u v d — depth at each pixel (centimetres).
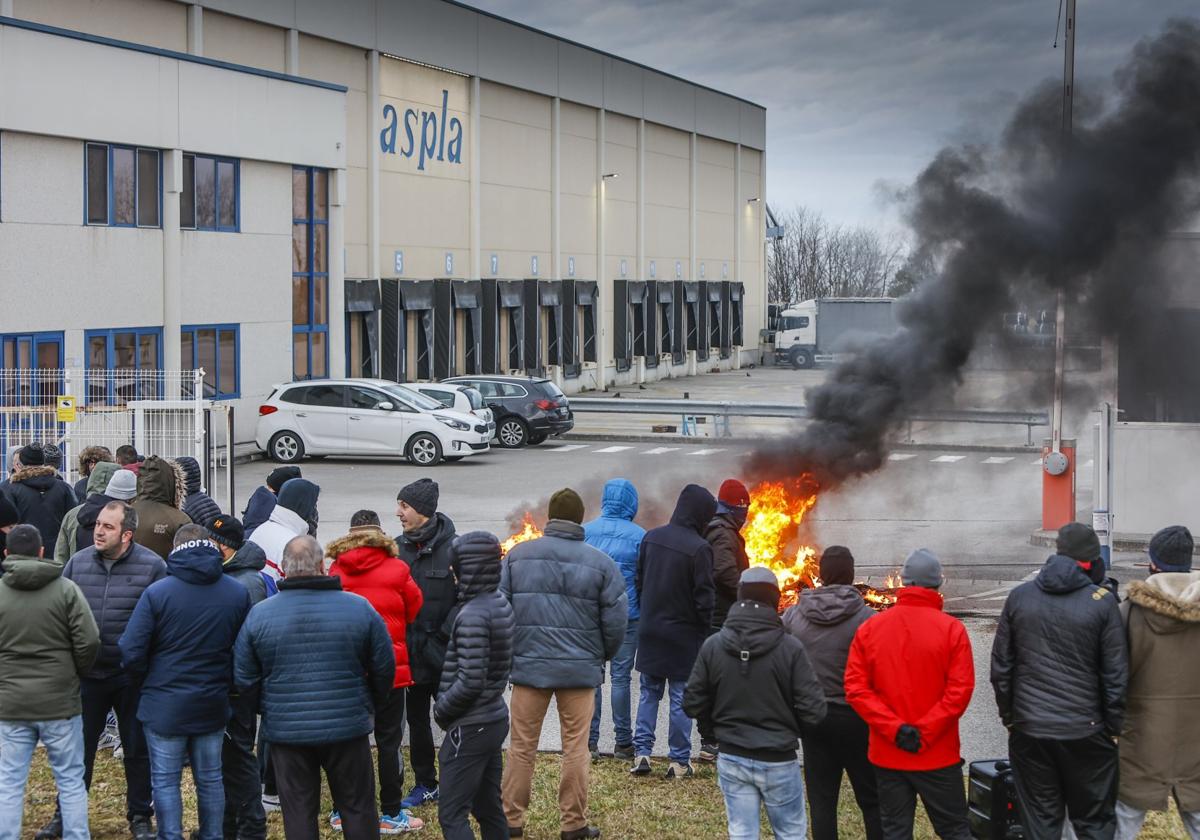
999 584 1513
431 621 767
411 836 730
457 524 1903
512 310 4478
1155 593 643
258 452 2762
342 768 638
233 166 2733
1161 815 771
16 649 659
